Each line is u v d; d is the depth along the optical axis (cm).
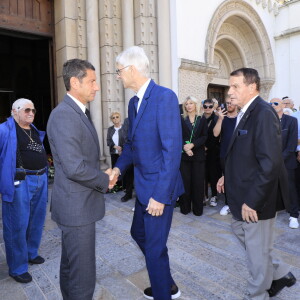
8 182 233
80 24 589
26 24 574
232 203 197
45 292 228
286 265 207
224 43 847
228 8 728
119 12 603
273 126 172
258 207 172
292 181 351
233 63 884
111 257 283
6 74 834
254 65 861
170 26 621
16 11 561
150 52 610
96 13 593
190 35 636
